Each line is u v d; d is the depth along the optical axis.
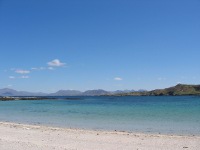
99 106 78.31
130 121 34.22
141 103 98.62
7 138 19.55
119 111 54.03
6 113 51.28
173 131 25.27
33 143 17.05
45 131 24.20
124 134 22.55
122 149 15.62
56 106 81.38
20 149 14.76
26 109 65.50
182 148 16.08
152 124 30.98
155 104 88.69
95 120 35.81
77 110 59.09
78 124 31.38
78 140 19.06
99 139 19.69
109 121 34.44
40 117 41.47
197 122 32.62
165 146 16.83
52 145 16.53
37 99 172.50
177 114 45.19
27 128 26.45
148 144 17.58
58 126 29.55
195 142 18.47
